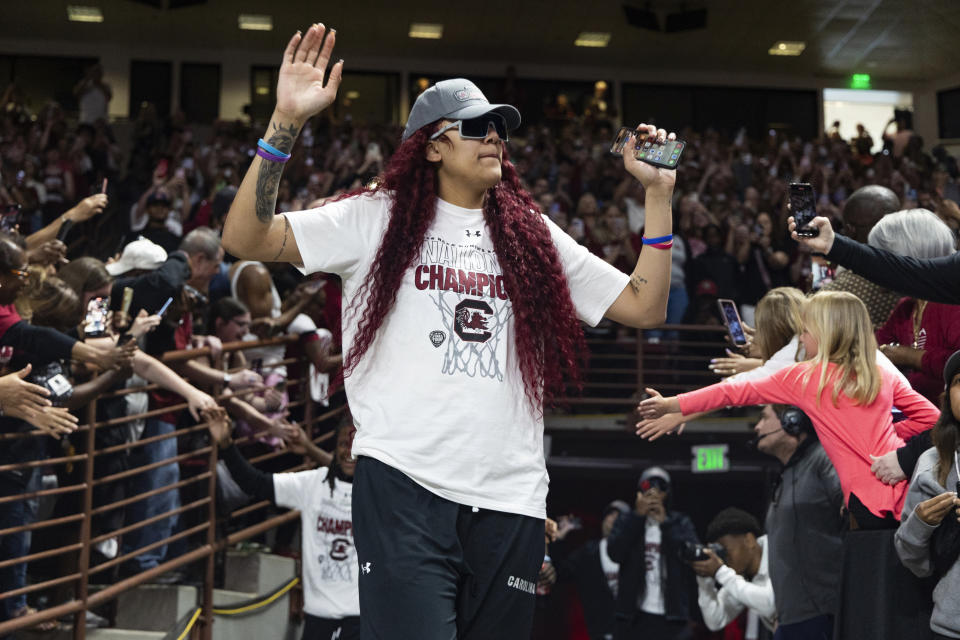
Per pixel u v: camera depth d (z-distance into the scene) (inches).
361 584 71.7
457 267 75.4
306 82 71.0
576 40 747.4
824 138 703.7
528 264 77.4
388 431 72.3
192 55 766.5
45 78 753.6
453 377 72.8
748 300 378.0
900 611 114.0
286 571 226.2
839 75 816.9
